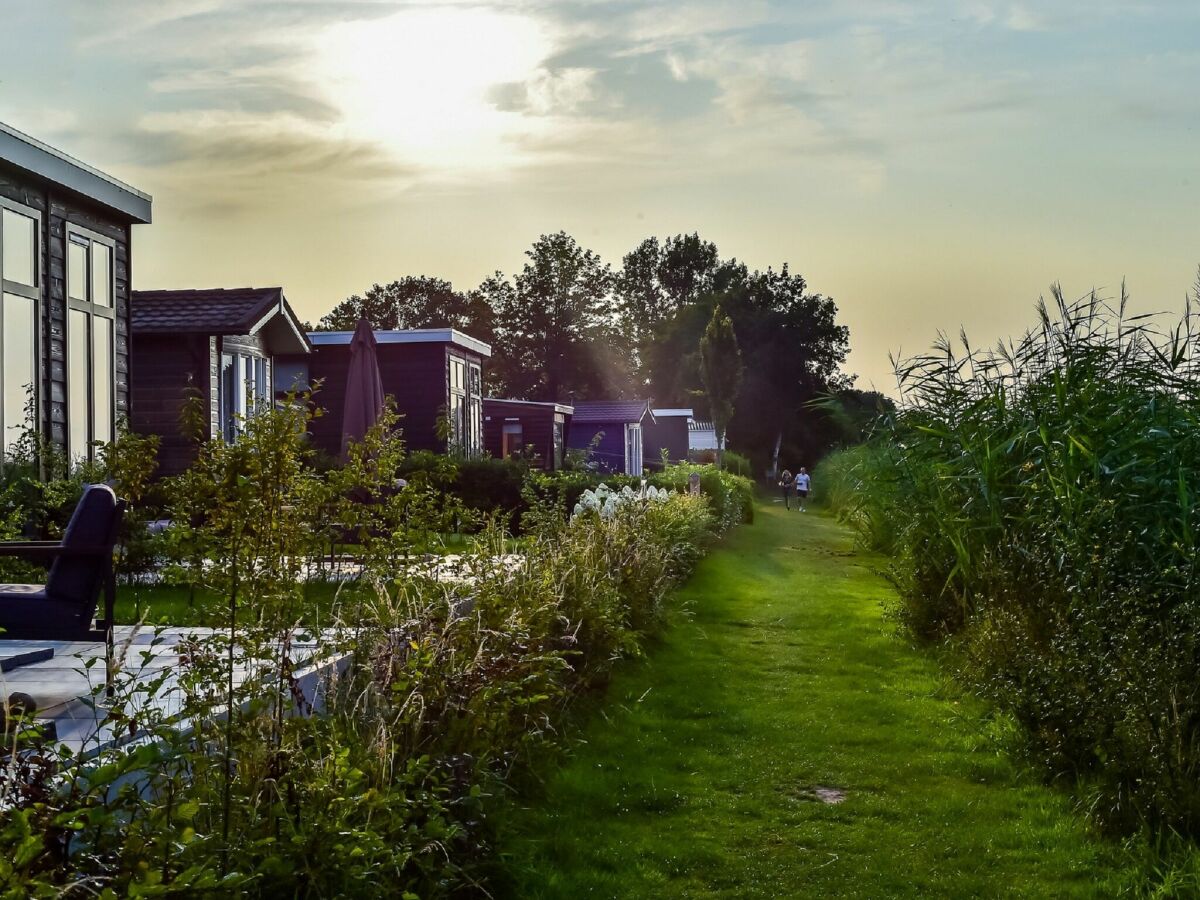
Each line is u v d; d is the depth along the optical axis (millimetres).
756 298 76125
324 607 6867
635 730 7113
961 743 6957
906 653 9781
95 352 13844
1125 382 8938
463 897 4406
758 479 68375
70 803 3076
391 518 6484
